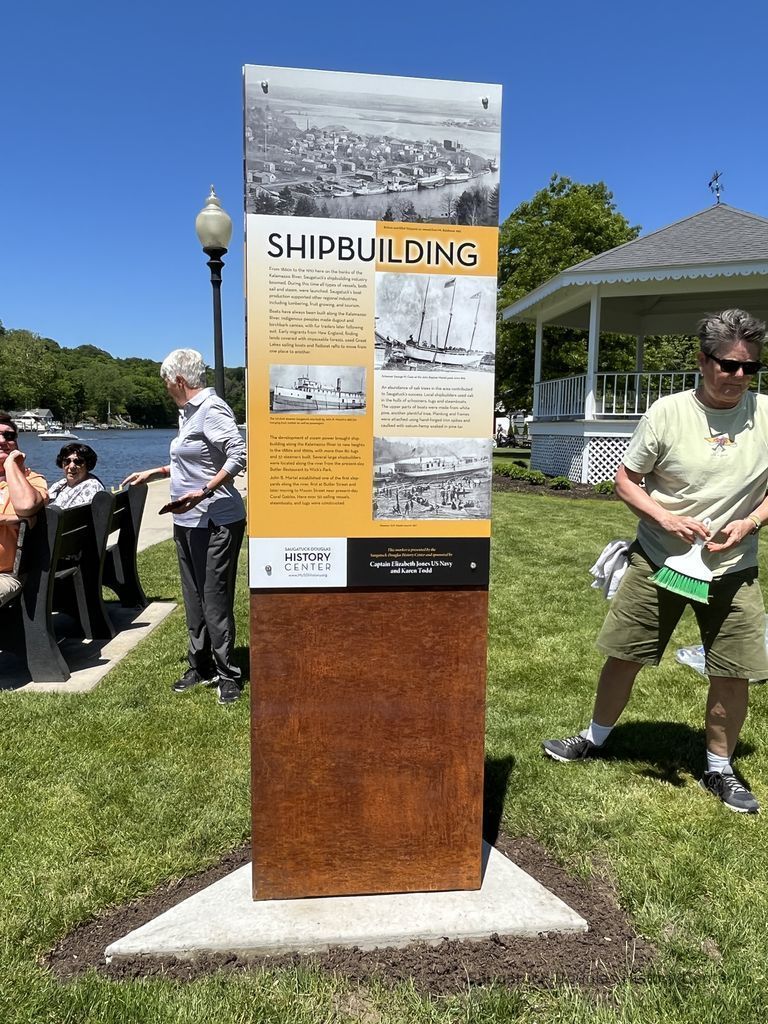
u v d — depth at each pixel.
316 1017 1.72
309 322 1.86
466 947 1.97
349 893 2.12
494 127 1.87
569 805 2.71
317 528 1.95
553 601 5.68
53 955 1.94
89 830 2.49
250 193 1.79
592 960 1.93
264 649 1.99
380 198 1.84
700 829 2.57
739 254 12.65
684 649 4.57
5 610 3.92
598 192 28.08
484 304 1.92
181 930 1.96
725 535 2.60
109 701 3.66
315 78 1.78
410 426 1.94
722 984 1.83
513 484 15.05
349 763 2.06
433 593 2.03
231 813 2.61
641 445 2.69
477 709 2.09
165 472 5.18
